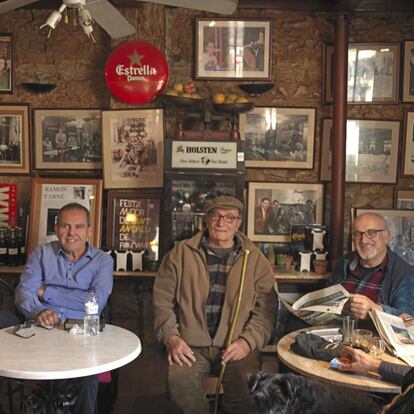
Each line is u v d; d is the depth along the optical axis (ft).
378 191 13.61
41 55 13.53
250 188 13.44
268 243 13.50
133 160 13.30
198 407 9.80
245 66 13.23
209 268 10.55
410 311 9.75
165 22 13.01
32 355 7.76
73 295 10.10
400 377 7.23
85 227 10.23
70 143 13.58
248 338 10.02
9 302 13.16
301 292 12.85
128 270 12.75
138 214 13.23
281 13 13.32
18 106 13.57
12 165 13.66
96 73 13.52
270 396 5.33
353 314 8.98
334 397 5.54
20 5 8.40
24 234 13.53
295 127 13.42
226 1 7.93
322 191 13.44
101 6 8.45
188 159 12.29
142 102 12.95
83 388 8.93
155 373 13.03
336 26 12.73
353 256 10.84
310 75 13.41
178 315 10.59
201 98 12.69
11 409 10.49
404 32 13.37
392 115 13.51
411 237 13.20
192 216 12.35
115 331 8.98
